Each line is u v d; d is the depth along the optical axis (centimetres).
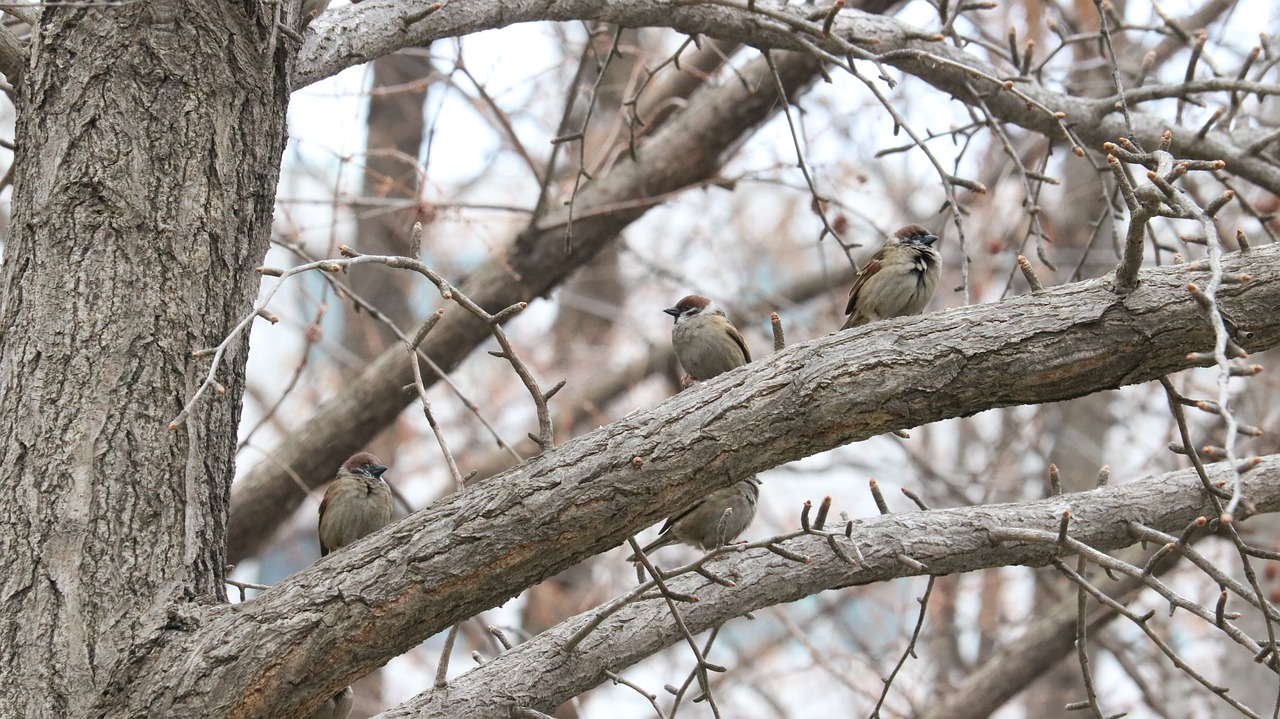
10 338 753
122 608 713
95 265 758
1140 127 1252
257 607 718
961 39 1262
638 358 2306
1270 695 1636
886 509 1005
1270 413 1862
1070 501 1020
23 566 708
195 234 781
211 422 770
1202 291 675
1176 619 2241
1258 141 1238
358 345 2320
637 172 1627
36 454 727
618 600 864
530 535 721
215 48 805
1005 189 2369
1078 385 743
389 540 729
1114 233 1125
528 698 901
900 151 1141
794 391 742
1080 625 923
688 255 2602
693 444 734
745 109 1620
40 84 791
